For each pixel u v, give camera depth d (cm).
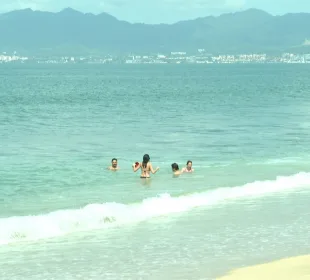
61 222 1780
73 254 1497
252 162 3044
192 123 5144
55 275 1332
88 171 2753
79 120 5491
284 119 5472
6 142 3797
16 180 2511
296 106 7306
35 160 3064
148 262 1430
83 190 2312
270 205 2102
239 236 1675
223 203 2127
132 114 6228
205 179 2562
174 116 5925
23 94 10594
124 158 3162
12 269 1372
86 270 1369
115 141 3888
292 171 2788
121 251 1524
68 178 2577
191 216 1928
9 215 1870
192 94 10594
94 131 4503
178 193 2259
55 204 2053
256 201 2166
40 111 6656
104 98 9400
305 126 4803
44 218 1795
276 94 10400
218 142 3841
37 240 1622
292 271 1319
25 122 5262
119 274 1339
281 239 1645
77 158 3145
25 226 1712
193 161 3072
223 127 4781
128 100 8862
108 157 3189
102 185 2419
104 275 1332
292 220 1873
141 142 3841
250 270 1334
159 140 3947
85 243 1600
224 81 17850
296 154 3331
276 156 3256
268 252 1516
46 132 4419
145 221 1855
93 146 3634
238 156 3244
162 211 1991
